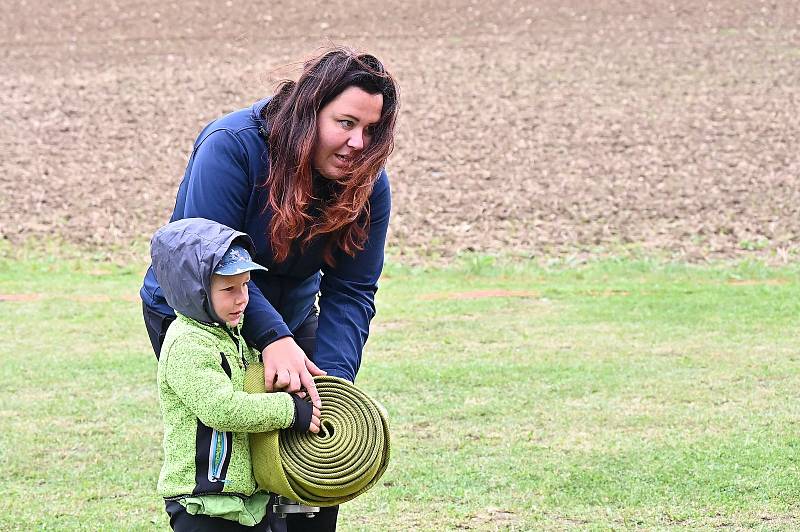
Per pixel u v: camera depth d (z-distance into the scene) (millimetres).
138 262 32219
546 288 27203
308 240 8539
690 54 59719
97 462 14000
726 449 14156
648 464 13602
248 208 8414
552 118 49531
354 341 9156
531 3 73188
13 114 52250
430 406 16422
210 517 7680
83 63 62875
